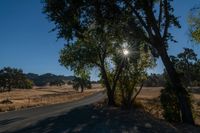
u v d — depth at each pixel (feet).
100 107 128.06
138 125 61.72
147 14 70.03
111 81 155.74
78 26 71.77
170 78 73.97
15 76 544.21
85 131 53.72
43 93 452.35
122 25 73.97
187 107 73.61
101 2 69.15
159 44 71.97
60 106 142.82
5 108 125.49
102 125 61.26
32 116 88.22
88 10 70.95
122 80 142.20
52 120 74.90
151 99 209.67
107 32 79.46
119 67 142.10
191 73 249.34
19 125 65.31
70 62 157.58
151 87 519.19
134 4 69.72
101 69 154.61
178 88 73.36
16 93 454.81
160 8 72.38
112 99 152.76
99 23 72.13
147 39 73.20
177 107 75.87
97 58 153.07
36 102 190.49
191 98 79.05
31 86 611.47
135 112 98.73
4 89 525.34
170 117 75.82
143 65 138.31
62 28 71.67
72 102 189.57
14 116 89.61
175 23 72.13
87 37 82.02
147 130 55.16
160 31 72.74
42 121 72.90
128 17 72.74
